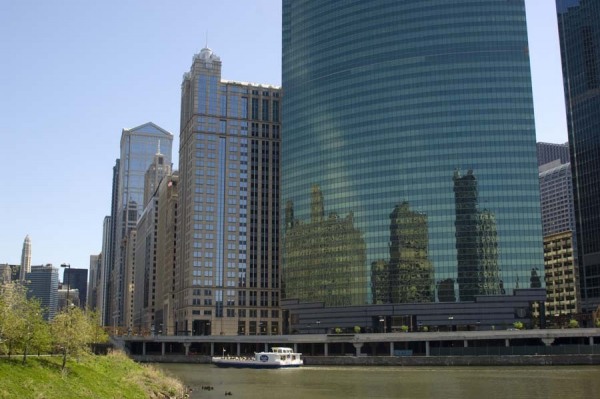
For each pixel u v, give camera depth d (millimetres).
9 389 53469
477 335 193000
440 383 116875
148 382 89812
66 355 76000
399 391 103375
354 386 113625
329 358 194000
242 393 102125
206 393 101938
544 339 188250
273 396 97062
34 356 73438
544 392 98250
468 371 149625
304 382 124438
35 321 67062
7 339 64188
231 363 189625
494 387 107438
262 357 181625
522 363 168500
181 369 179375
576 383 112188
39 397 54969
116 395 70875
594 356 164250
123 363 100562
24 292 68062
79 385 66188
